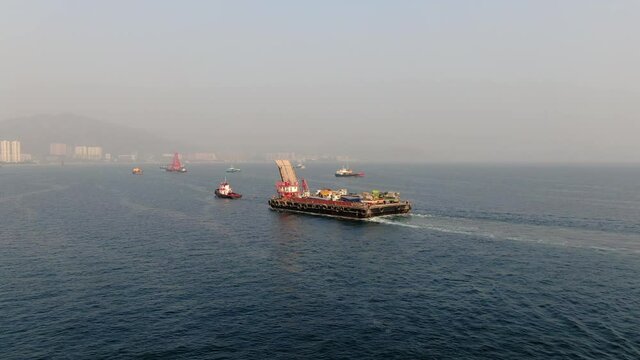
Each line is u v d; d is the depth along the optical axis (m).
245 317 48.25
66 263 69.19
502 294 55.22
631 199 159.50
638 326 45.75
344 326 46.06
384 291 56.56
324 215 124.56
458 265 68.44
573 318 47.78
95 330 44.72
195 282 59.94
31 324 46.03
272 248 81.00
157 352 40.44
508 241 85.38
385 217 117.19
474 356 39.69
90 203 148.88
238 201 160.25
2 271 64.56
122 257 73.12
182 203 151.50
